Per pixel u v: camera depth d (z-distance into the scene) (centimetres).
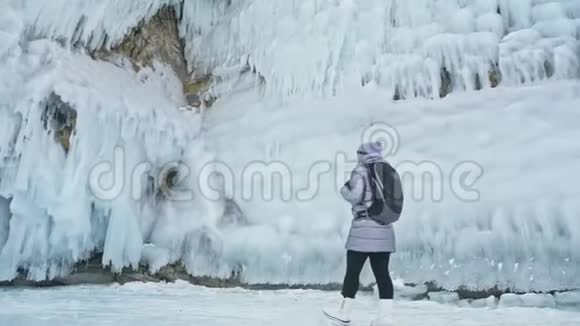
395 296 593
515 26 728
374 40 741
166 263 699
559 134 617
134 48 812
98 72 727
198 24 865
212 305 552
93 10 720
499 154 625
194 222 706
